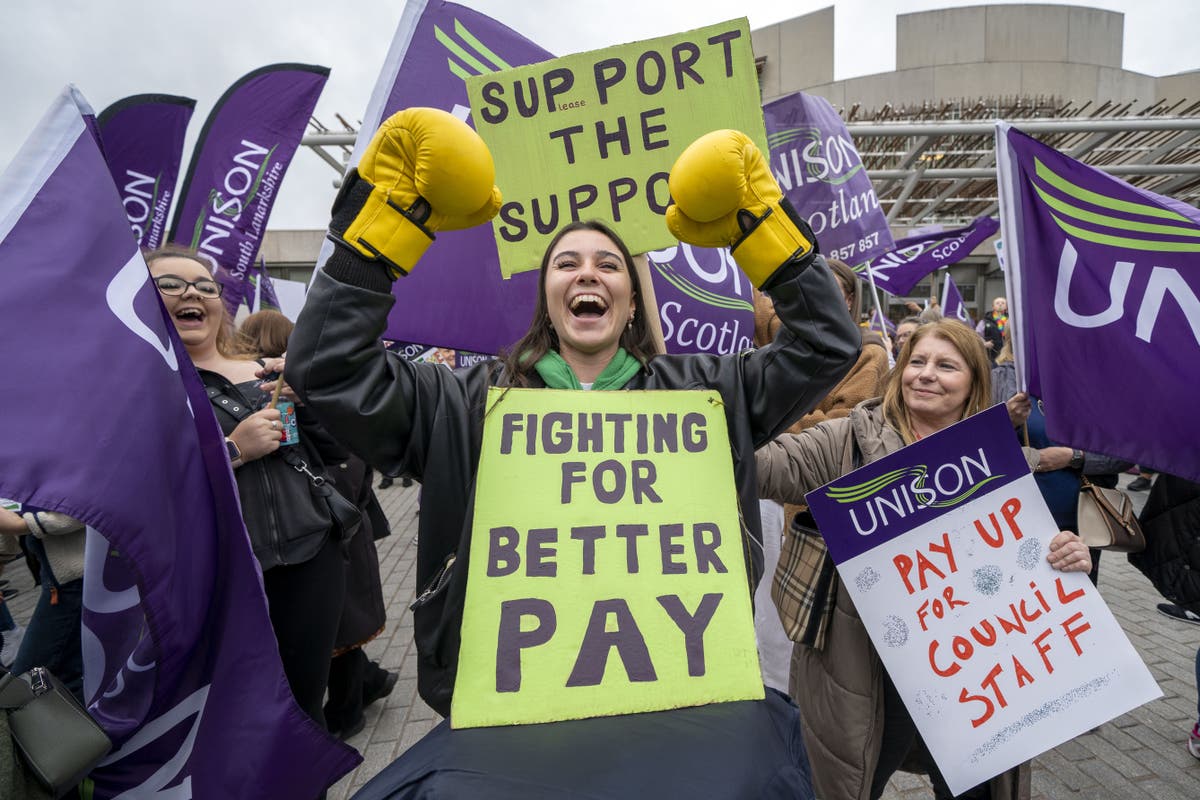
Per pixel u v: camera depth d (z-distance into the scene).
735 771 0.91
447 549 1.20
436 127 1.08
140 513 1.12
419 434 1.22
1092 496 2.28
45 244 1.16
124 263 1.24
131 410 1.15
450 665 1.16
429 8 2.17
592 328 1.31
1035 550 1.57
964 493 1.57
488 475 1.18
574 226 1.39
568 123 1.73
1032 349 2.00
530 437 1.22
